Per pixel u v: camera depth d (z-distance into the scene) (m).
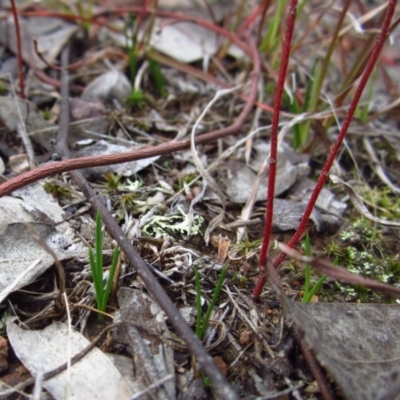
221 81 0.25
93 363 0.13
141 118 0.22
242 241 0.17
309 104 0.21
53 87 0.23
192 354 0.12
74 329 0.13
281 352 0.13
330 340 0.13
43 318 0.14
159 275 0.14
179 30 0.27
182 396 0.12
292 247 0.14
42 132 0.20
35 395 0.12
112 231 0.14
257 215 0.18
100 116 0.21
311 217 0.18
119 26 0.27
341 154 0.21
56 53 0.25
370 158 0.22
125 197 0.17
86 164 0.15
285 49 0.11
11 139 0.20
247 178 0.19
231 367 0.13
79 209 0.17
